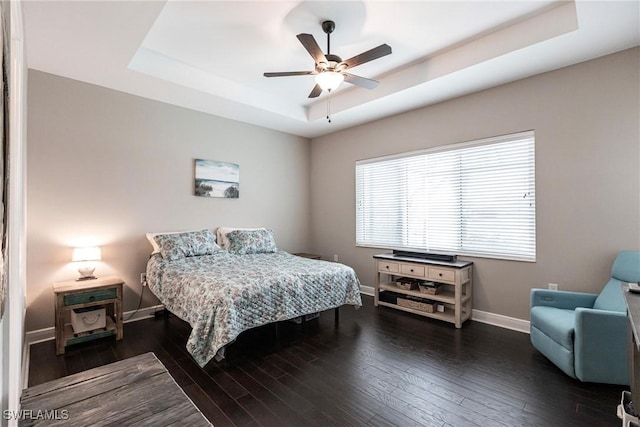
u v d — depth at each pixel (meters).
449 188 3.89
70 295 2.81
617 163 2.75
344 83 3.92
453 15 2.54
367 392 2.21
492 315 3.52
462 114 3.73
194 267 3.33
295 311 2.99
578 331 2.24
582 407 2.02
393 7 2.43
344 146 5.13
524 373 2.44
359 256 4.95
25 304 2.88
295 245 5.47
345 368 2.54
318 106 4.59
